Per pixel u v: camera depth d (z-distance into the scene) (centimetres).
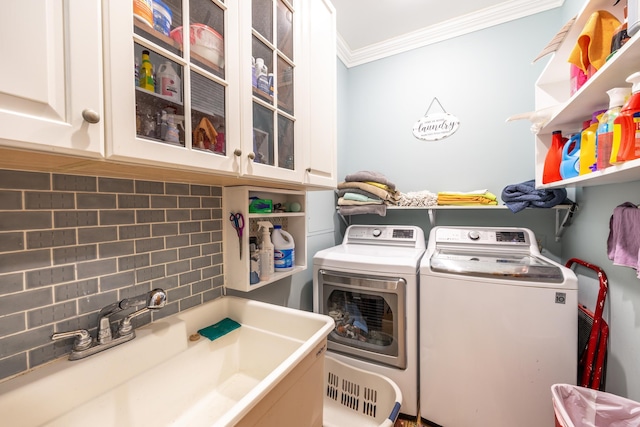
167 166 61
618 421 99
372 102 235
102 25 48
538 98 142
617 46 77
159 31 61
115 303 77
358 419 141
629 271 105
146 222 89
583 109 110
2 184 60
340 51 226
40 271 66
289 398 75
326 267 164
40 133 40
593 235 133
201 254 108
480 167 197
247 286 111
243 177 85
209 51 71
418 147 218
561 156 130
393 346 149
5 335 60
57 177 68
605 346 117
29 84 39
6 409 56
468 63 200
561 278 117
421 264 144
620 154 71
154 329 85
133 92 52
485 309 128
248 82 81
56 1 42
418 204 189
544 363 119
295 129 106
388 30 209
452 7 186
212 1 72
